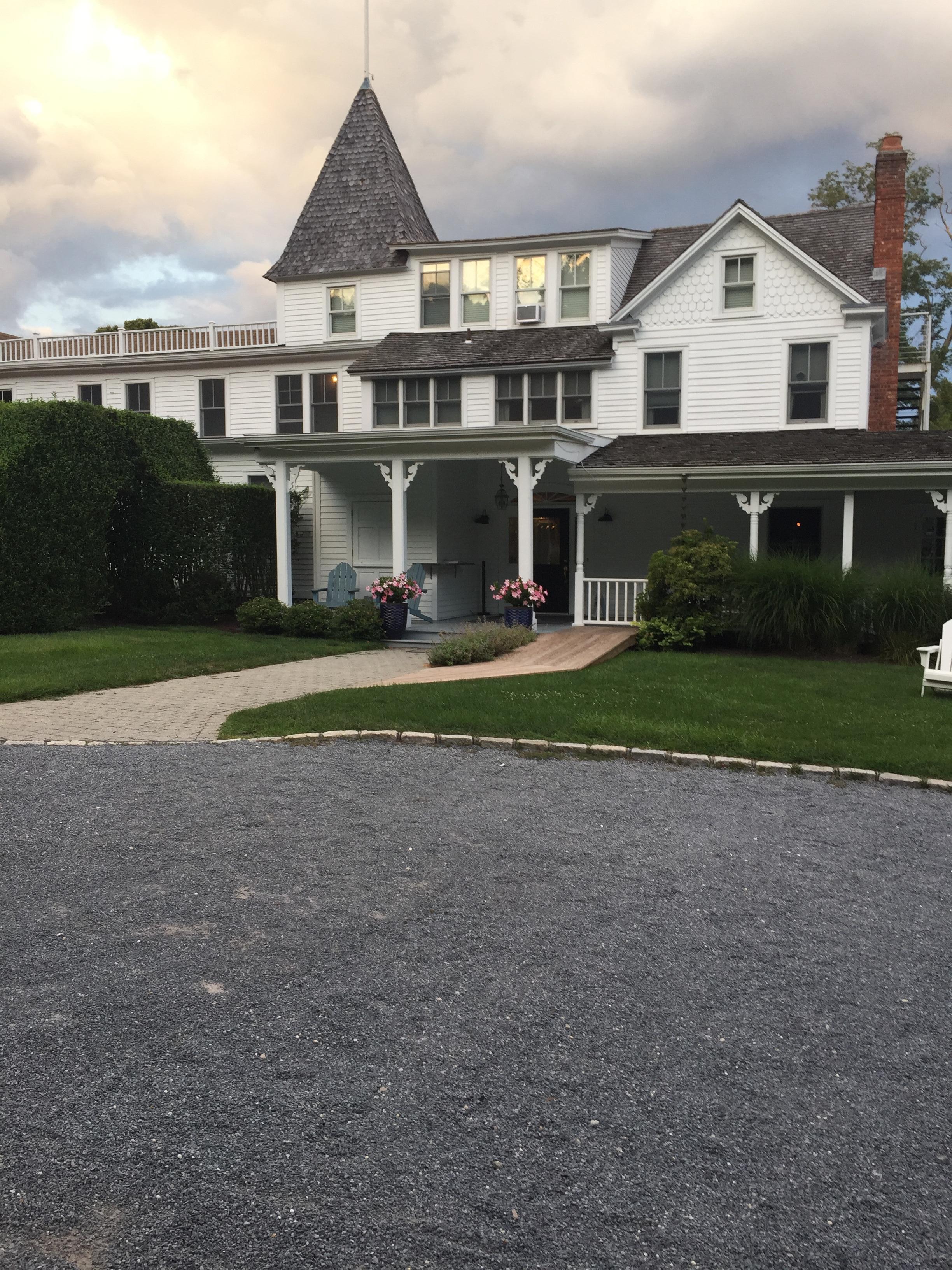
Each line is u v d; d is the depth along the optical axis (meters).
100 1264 2.26
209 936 4.22
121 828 5.74
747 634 15.26
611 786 7.11
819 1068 3.27
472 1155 2.72
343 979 3.84
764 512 18.20
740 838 5.93
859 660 14.33
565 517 22.28
